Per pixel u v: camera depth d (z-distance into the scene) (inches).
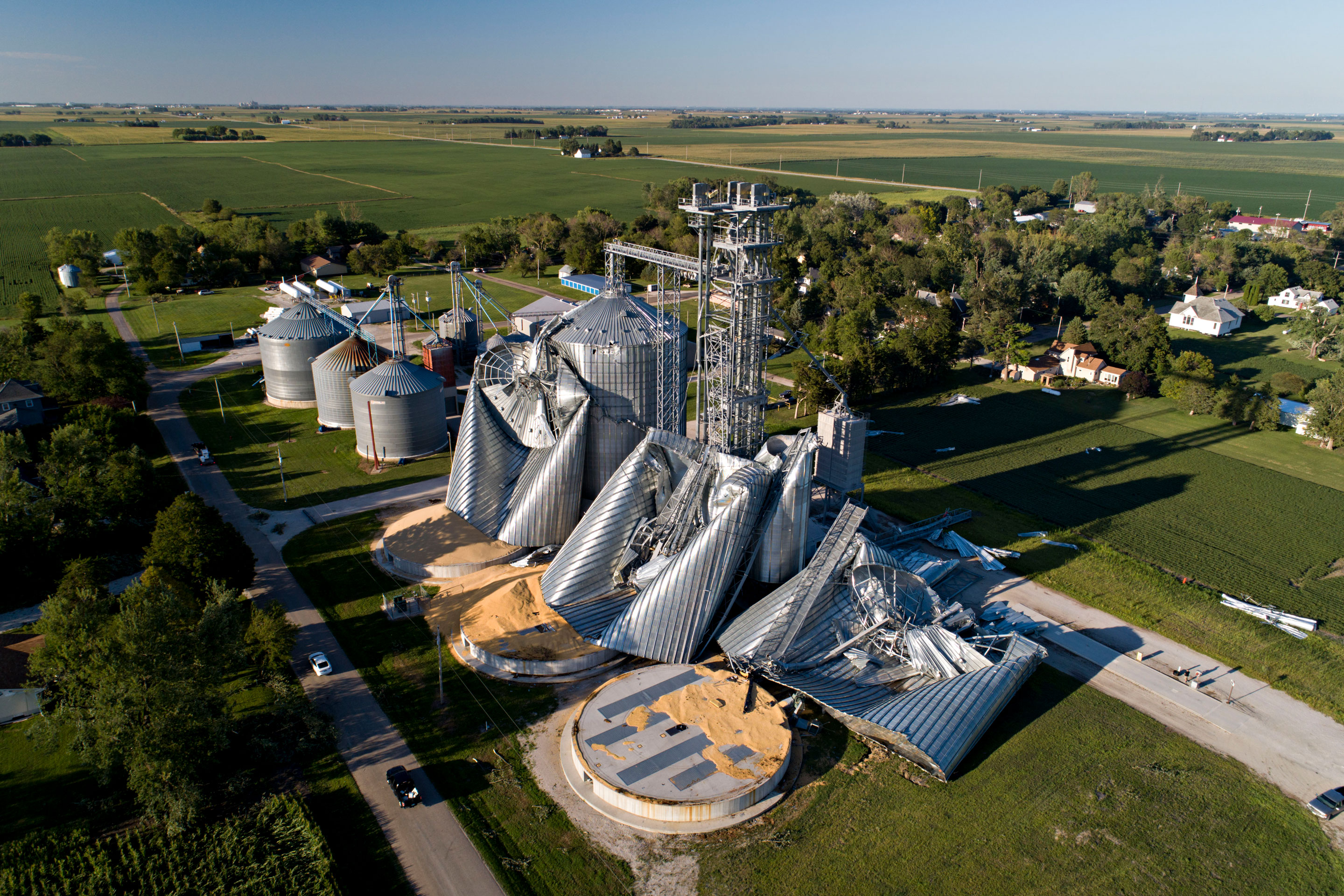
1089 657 2593.5
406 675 2448.3
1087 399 5073.8
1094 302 6658.5
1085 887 1808.6
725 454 2652.6
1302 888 1817.2
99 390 4517.7
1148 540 3329.2
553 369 3034.0
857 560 2551.7
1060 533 3356.3
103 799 1995.6
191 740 1942.7
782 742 2137.1
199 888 1765.5
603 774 2012.8
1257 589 2984.7
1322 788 2097.7
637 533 2711.6
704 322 3115.2
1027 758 2172.7
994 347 5605.3
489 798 2020.2
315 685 2396.7
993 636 2453.2
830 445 3366.1
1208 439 4414.4
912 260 7190.0
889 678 2402.8
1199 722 2321.6
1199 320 6515.8
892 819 1974.7
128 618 1918.1
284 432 4338.1
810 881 1807.3
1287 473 3978.8
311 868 1804.9
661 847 1893.5
